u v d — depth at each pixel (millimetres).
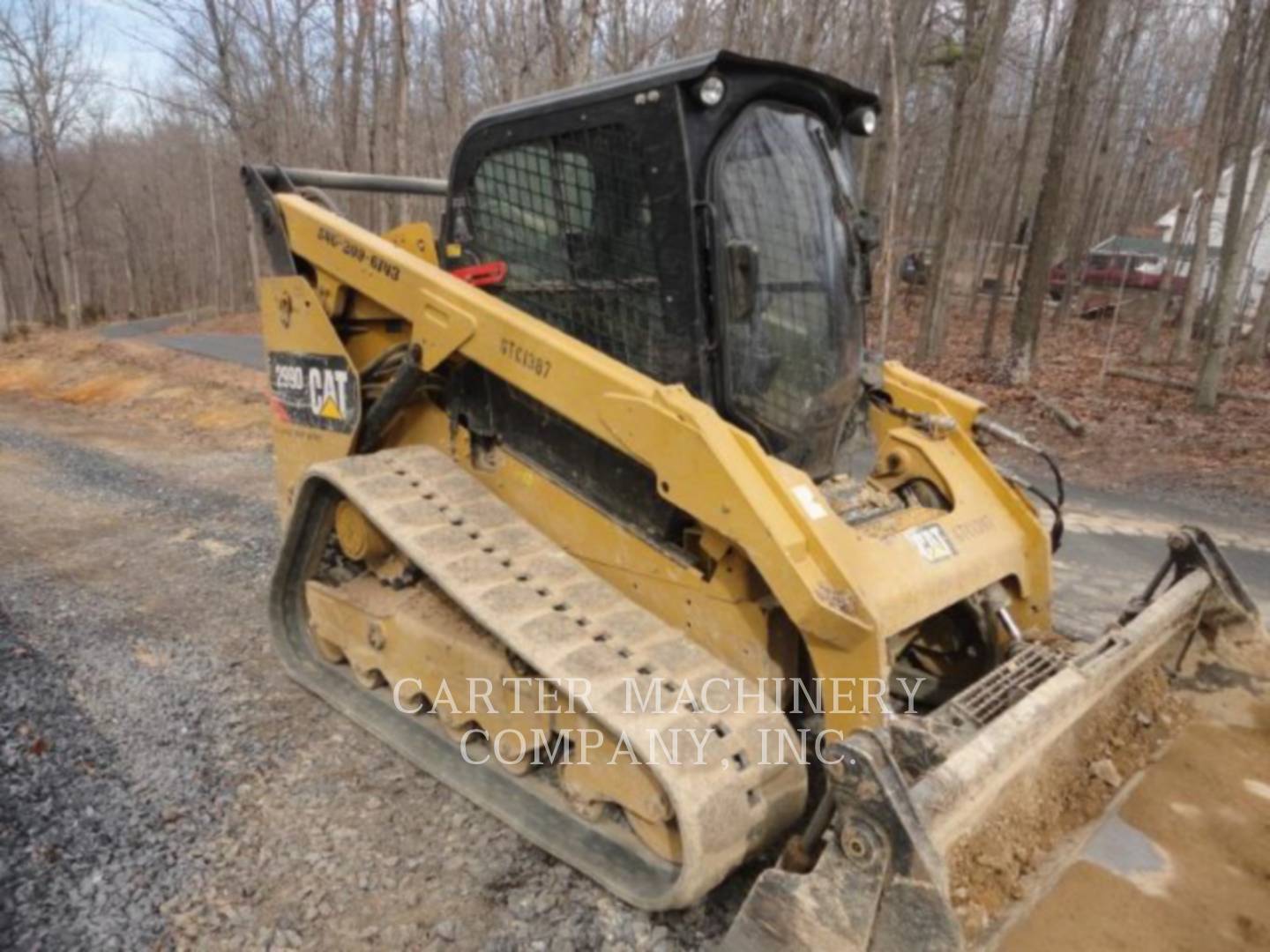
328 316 3943
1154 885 2471
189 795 3264
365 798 3271
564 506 3320
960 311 24047
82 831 3035
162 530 6645
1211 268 21078
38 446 10195
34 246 44406
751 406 2984
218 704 3932
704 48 11148
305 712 3879
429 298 3438
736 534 2613
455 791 3271
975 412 3682
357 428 3873
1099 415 11156
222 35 13500
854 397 3496
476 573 3064
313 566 4133
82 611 4984
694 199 2781
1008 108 26828
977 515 3404
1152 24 24875
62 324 32281
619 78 2906
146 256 46062
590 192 3076
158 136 42469
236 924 2650
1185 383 12617
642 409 2787
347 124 13961
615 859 2803
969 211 24547
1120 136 26031
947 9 15164
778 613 2873
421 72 14008
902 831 1934
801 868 2234
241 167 4234
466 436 3660
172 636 4668
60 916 2656
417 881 2836
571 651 2760
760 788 2531
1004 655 3361
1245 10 13602
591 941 2592
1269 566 6285
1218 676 3273
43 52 27297
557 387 3029
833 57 12781
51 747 3521
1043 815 2613
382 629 3615
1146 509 7727
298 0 13602
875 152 13570
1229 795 2850
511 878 2854
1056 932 2291
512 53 11102
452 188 3564
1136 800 2812
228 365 14797
